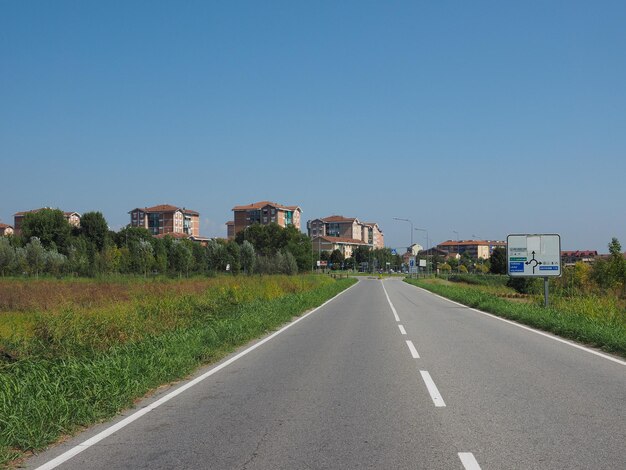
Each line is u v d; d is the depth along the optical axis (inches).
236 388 348.8
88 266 2362.2
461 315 919.0
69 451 228.5
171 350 447.8
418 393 325.7
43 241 3380.9
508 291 1963.6
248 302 946.7
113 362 361.7
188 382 370.9
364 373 393.4
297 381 367.6
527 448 221.1
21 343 443.8
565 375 379.9
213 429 255.8
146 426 264.2
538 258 962.7
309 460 209.8
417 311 1018.7
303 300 1146.7
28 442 230.5
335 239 7126.0
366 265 6727.4
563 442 228.5
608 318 674.2
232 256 3078.2
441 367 415.2
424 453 216.4
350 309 1081.4
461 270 5900.6
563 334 618.5
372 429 251.0
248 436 243.0
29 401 269.0
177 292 1035.9
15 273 2220.7
